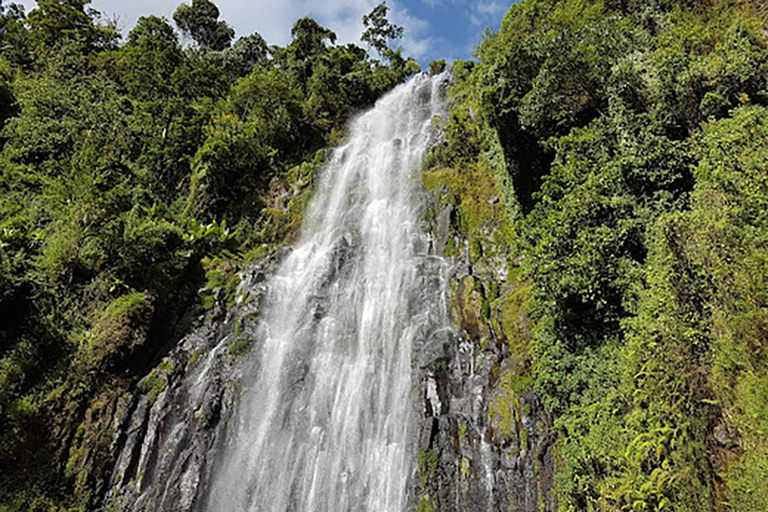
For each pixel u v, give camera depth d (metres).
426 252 14.88
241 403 11.49
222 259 15.40
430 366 11.22
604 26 14.45
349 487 10.04
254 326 13.04
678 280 7.58
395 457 10.20
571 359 9.52
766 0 13.03
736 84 10.84
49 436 10.07
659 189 9.96
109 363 11.41
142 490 9.94
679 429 6.63
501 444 9.76
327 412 11.35
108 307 12.12
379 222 16.47
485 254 14.24
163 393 11.34
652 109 11.70
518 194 14.94
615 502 6.89
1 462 9.38
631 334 8.17
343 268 14.66
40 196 14.46
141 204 16.11
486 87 16.33
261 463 10.67
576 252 9.72
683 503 6.10
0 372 10.24
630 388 7.74
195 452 10.39
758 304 6.39
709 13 13.95
